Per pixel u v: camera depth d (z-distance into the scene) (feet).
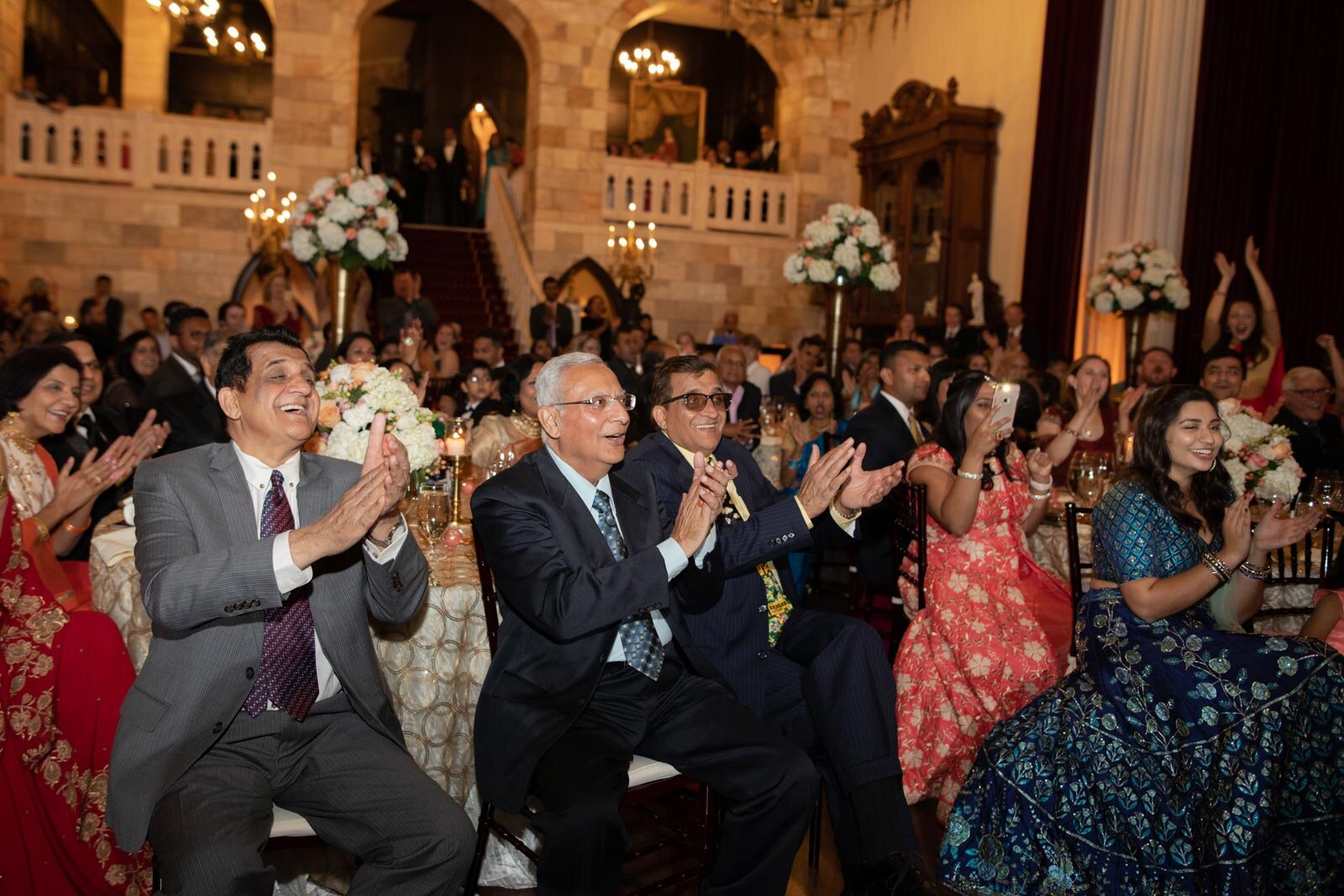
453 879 7.39
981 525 11.26
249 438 7.85
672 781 8.48
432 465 11.04
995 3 41.47
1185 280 30.81
